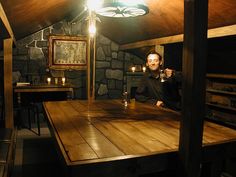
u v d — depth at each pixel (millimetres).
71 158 1478
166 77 3375
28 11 3166
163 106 3357
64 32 5656
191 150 1588
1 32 3115
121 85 6176
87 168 1416
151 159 1567
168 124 2299
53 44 5582
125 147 1678
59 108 3117
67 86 4945
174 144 1749
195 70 1537
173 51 4938
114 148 1654
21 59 5438
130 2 2605
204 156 1733
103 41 5977
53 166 3148
